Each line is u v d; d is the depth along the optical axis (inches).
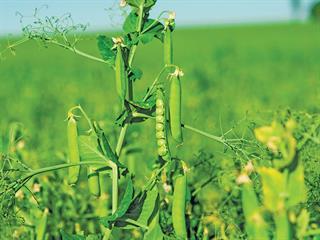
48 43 180.4
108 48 175.9
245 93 670.5
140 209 170.7
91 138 177.3
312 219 178.4
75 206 240.8
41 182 240.2
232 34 2393.0
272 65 1218.0
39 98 653.3
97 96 597.0
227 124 412.2
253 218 127.6
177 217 165.9
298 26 2716.5
